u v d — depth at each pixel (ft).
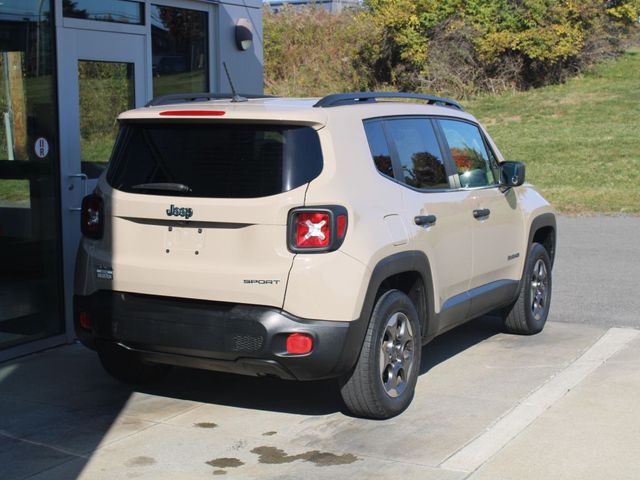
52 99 22.81
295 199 15.84
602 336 24.64
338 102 17.66
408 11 93.15
